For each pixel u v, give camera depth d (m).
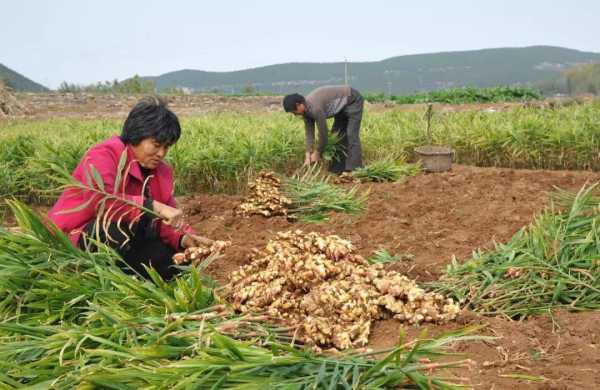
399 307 3.26
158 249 3.81
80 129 9.69
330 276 3.47
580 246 3.87
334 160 8.62
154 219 3.71
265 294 3.20
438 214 5.98
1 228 3.24
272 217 6.04
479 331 3.15
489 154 9.54
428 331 3.16
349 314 3.18
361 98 8.04
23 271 3.01
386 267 4.12
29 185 7.31
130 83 34.50
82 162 3.62
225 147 7.93
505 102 18.05
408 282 3.41
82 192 3.56
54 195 7.36
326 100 7.68
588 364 2.85
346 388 2.29
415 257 4.64
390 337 3.13
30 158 7.38
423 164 8.34
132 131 3.46
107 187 3.55
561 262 3.79
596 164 8.92
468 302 3.62
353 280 3.40
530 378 2.67
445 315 3.23
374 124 10.40
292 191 6.36
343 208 6.12
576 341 3.08
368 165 8.31
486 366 2.81
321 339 2.97
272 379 2.35
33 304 2.89
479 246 4.84
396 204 6.53
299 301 3.28
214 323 2.86
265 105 20.91
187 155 7.62
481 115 11.09
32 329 2.64
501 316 3.49
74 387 2.32
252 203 6.16
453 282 3.81
